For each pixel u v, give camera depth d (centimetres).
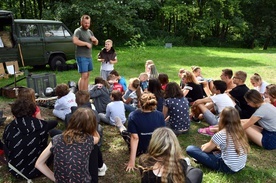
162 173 182
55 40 927
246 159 329
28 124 279
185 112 405
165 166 183
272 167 337
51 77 614
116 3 1759
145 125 313
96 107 480
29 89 371
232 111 296
